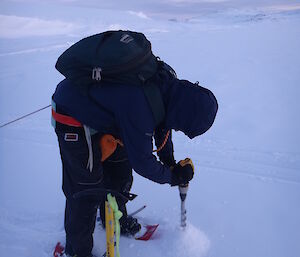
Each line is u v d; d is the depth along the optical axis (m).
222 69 6.86
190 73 6.63
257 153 3.45
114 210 1.69
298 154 3.41
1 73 7.08
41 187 2.90
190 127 1.58
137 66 1.47
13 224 2.41
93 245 2.12
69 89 1.61
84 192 1.74
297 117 4.32
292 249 2.12
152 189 2.81
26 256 2.12
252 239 2.21
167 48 10.01
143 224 2.37
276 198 2.67
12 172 3.16
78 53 1.52
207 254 2.10
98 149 1.71
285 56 7.96
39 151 3.59
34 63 8.07
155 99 1.50
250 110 4.57
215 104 1.58
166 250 2.12
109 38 1.54
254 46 9.86
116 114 1.52
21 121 4.38
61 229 2.35
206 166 3.21
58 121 1.67
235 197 2.69
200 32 15.10
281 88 5.46
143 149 1.56
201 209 2.53
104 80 1.49
